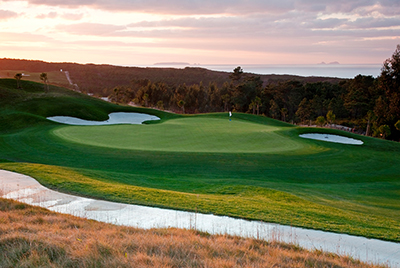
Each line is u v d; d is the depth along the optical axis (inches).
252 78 4192.9
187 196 445.7
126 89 4687.5
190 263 199.9
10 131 1352.1
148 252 222.8
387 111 2322.8
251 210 390.6
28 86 2204.7
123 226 309.9
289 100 3572.8
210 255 225.8
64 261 191.6
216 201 428.1
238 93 3710.6
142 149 893.8
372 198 583.2
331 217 381.1
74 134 1119.0
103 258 197.2
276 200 470.9
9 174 539.5
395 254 281.3
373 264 249.8
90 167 735.1
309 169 796.0
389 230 340.8
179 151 870.4
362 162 897.5
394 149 1096.2
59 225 301.4
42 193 441.4
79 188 460.1
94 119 1812.3
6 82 2172.7
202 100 4175.7
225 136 1136.2
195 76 7096.5
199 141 1043.9
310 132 1257.4
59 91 2252.7
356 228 341.7
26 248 211.2
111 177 577.9
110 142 996.6
